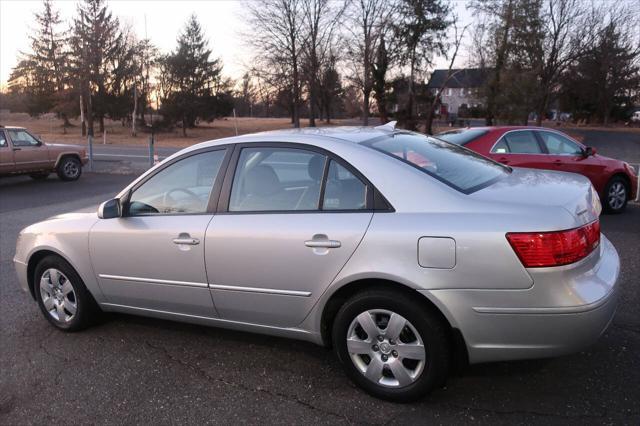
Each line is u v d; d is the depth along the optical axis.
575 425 2.75
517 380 3.22
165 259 3.58
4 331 4.30
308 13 36.62
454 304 2.75
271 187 3.37
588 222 2.89
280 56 37.66
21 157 13.55
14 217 9.49
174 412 3.05
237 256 3.31
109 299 3.99
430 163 3.26
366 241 2.92
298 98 39.62
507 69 30.23
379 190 3.01
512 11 29.97
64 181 14.87
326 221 3.07
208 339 4.02
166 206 3.72
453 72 38.59
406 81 40.94
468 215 2.78
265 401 3.13
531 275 2.64
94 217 4.00
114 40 46.47
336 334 3.12
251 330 3.50
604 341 3.69
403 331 2.95
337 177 3.16
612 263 3.10
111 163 20.09
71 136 45.97
